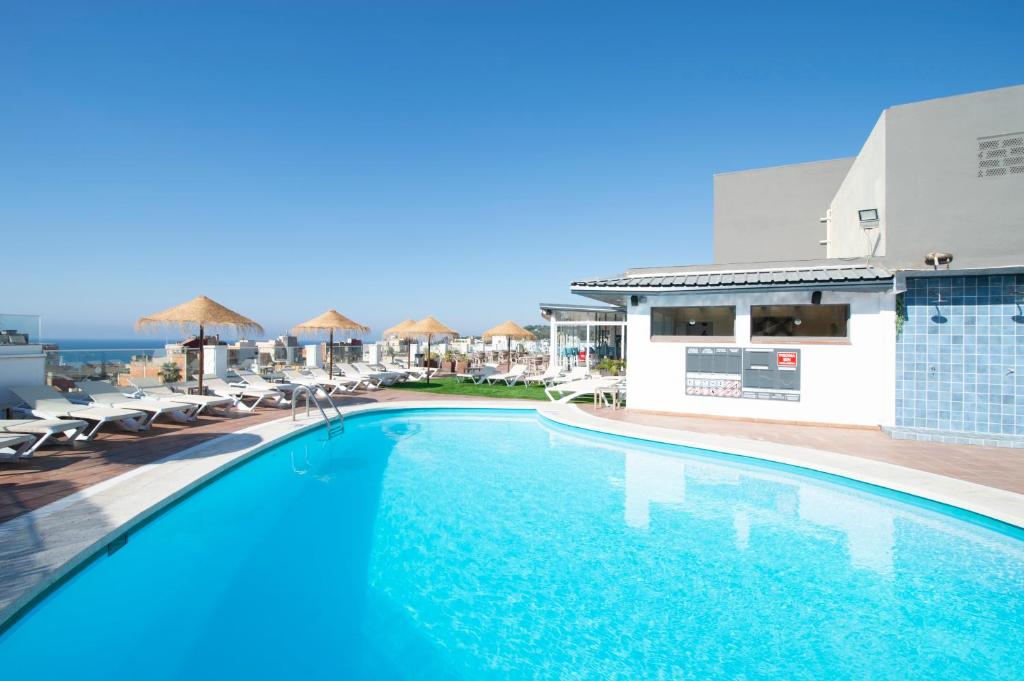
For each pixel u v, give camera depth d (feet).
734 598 13.09
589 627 11.76
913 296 29.04
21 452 20.49
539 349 107.14
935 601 12.89
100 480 18.43
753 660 10.55
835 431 30.35
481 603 12.78
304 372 54.29
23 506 15.43
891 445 26.45
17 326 28.50
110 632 11.06
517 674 9.98
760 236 57.82
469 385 61.26
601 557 15.55
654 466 26.16
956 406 28.04
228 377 48.37
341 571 14.38
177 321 36.32
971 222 27.96
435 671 10.02
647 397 37.04
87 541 12.82
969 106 28.04
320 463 26.66
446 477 24.20
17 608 10.20
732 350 34.24
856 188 37.99
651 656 10.66
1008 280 27.17
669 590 13.50
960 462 22.80
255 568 14.37
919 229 29.04
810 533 17.30
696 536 17.13
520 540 16.83
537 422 39.47
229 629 11.32
